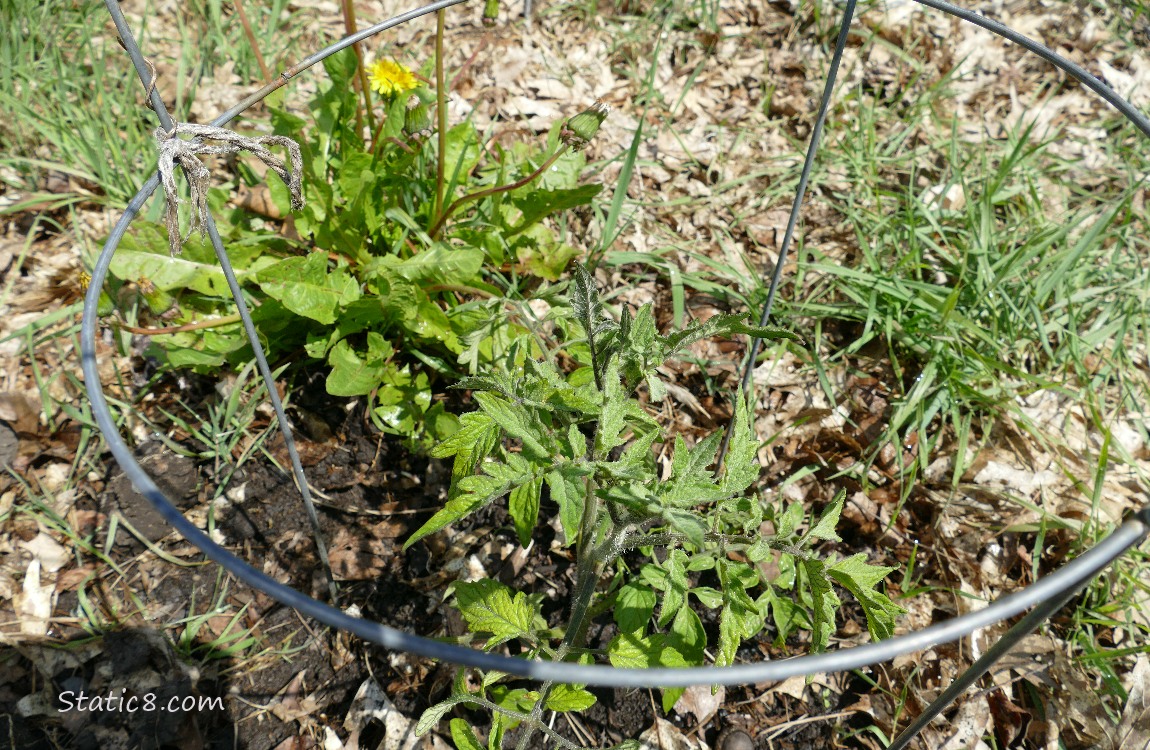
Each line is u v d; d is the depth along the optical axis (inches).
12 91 112.7
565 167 101.1
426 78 100.3
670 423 99.1
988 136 137.9
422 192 100.7
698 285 106.4
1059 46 153.9
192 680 75.0
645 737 75.3
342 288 86.4
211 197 96.3
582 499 61.7
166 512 38.0
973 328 99.3
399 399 89.9
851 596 86.9
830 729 77.7
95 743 70.6
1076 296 110.0
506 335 89.2
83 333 44.0
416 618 81.4
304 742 73.4
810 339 107.9
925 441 94.9
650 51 145.3
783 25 151.9
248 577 36.6
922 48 150.3
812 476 95.7
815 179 124.3
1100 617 83.7
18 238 103.0
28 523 82.1
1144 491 96.1
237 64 128.3
